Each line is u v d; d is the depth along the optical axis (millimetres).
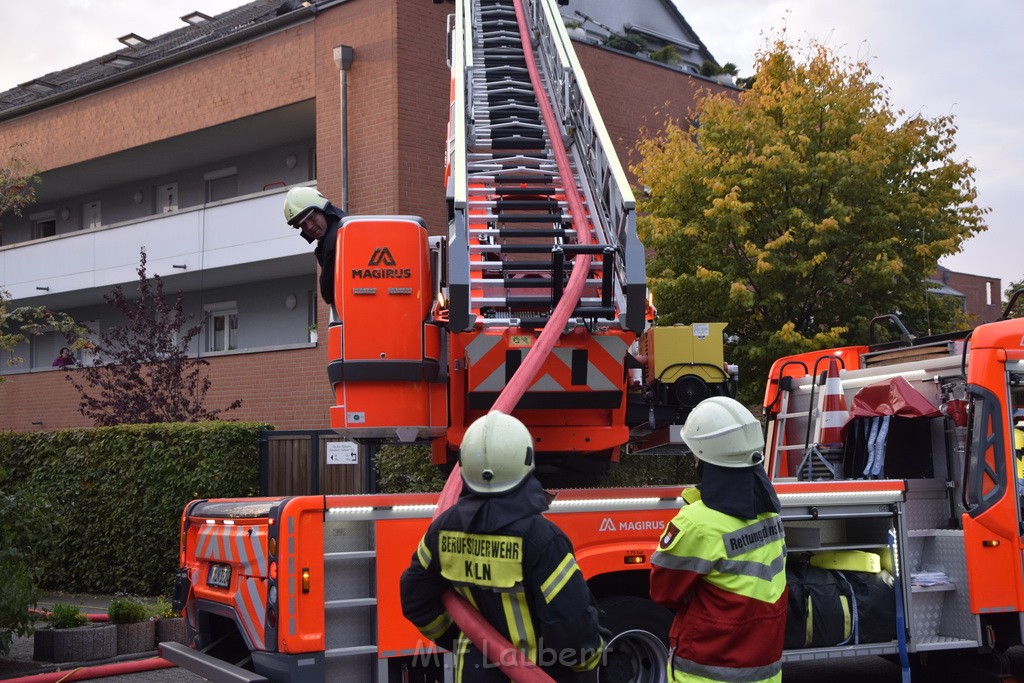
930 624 6488
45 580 12586
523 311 6367
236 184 19594
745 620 3729
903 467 7125
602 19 26375
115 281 18984
